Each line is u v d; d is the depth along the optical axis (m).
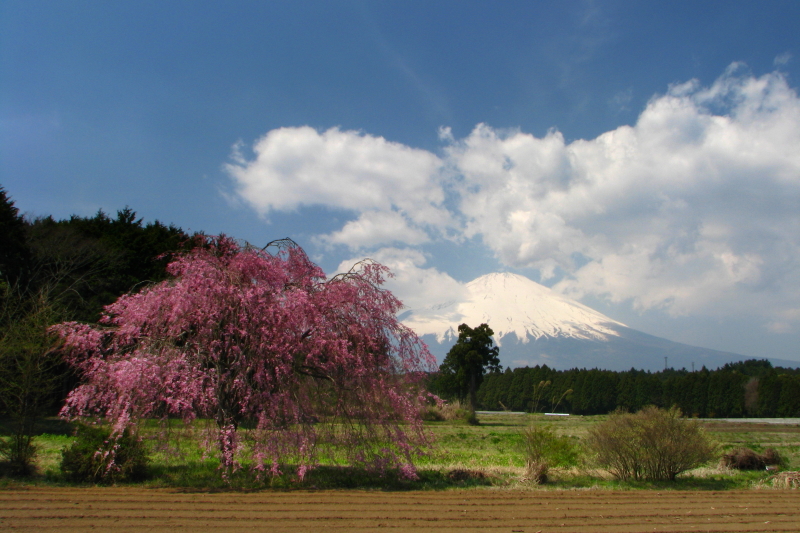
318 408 12.14
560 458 13.69
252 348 11.06
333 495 10.39
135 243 30.83
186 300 11.09
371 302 12.66
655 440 14.24
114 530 7.36
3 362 11.37
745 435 27.95
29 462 11.28
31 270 26.14
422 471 13.70
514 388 76.19
